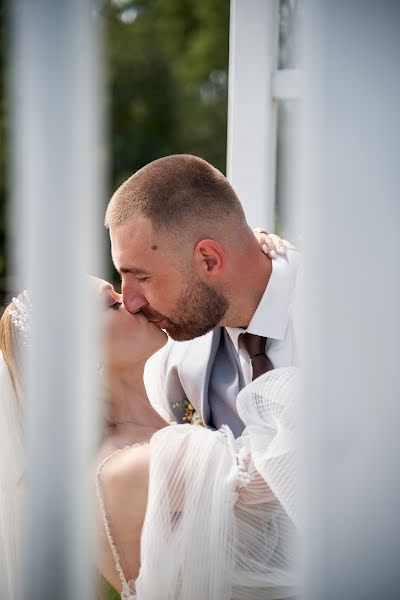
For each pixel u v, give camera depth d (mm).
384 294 1004
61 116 931
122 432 1714
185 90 10602
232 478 1486
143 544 1464
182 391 2125
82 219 966
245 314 1943
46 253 958
